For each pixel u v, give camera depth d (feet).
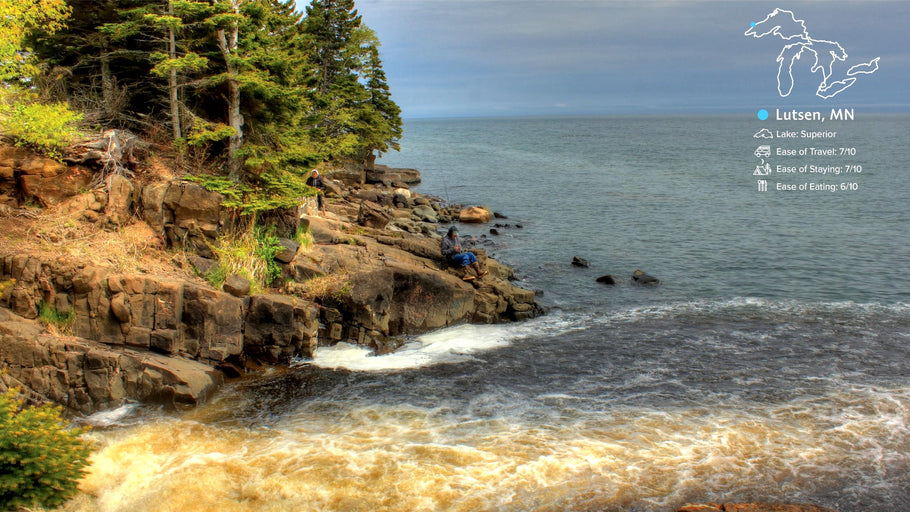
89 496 33.76
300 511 32.76
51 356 43.24
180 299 48.14
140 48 65.92
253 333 51.26
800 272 85.10
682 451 38.73
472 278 66.69
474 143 456.86
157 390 44.01
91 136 54.19
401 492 34.30
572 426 42.06
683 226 118.93
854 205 143.43
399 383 49.37
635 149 373.61
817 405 44.96
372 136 147.23
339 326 57.31
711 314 67.56
